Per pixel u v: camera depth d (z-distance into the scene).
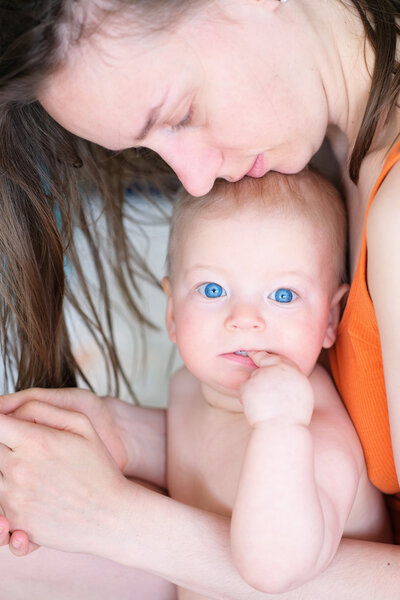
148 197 1.64
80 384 2.04
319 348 1.21
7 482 1.12
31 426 1.12
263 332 1.17
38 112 1.27
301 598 1.08
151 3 0.94
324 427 1.17
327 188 1.24
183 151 1.07
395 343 1.01
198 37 0.98
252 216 1.19
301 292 1.19
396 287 0.99
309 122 1.10
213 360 1.19
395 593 1.06
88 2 0.94
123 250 1.66
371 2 1.09
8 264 1.36
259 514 1.02
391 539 1.33
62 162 1.36
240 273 1.18
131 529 1.11
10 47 0.94
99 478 1.12
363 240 1.05
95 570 1.25
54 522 1.12
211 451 1.27
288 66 1.05
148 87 0.99
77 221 1.49
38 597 1.25
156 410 1.43
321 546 1.04
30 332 1.39
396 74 1.07
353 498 1.13
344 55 1.10
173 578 1.11
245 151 1.09
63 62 0.96
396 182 0.99
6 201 1.32
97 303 1.90
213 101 1.03
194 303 1.21
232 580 1.09
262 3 1.01
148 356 2.18
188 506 1.14
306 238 1.19
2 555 1.22
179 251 1.25
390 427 1.07
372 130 1.09
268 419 1.04
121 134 1.04
